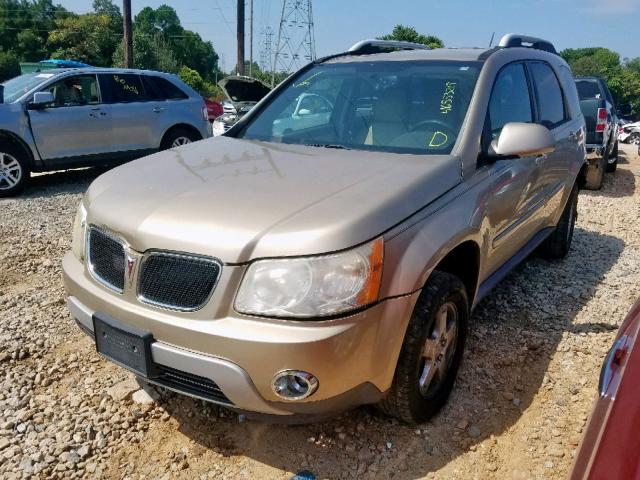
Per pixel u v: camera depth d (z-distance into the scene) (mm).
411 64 3697
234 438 2758
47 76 8484
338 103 3637
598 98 8711
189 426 2840
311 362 2162
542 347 3602
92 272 2666
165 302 2342
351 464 2588
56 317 3980
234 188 2607
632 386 1574
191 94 9938
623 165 12250
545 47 4871
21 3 76188
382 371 2389
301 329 2166
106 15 65562
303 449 2680
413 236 2465
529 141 3051
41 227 6238
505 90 3668
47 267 4965
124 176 2979
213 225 2303
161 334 2336
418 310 2518
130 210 2531
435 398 2867
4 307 4129
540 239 4480
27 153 8023
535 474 2541
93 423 2859
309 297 2172
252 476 2521
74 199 7773
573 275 4887
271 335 2160
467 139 3090
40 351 3512
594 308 4191
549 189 4305
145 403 3004
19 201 7645
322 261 2186
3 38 70625
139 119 9117
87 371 3307
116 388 3131
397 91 3504
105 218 2582
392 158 2992
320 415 2346
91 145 8648
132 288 2420
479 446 2709
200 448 2693
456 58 3652
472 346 3594
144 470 2564
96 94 8773
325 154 3125
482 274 3217
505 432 2809
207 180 2740
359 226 2270
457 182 2900
